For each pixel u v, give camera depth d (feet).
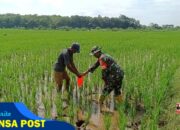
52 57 79.51
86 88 45.85
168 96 42.63
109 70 37.55
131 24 595.88
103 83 46.96
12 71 57.67
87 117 34.17
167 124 33.50
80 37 197.47
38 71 58.23
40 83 50.60
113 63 37.60
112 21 586.86
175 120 34.35
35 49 106.63
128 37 201.67
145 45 122.83
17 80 50.31
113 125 33.50
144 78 46.68
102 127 33.42
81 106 38.78
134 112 34.65
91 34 253.24
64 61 42.96
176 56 84.02
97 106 39.29
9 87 44.70
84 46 113.70
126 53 89.15
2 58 82.48
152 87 42.32
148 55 84.38
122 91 42.63
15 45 126.21
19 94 40.88
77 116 35.58
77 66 61.11
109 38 185.26
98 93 44.52
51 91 43.91
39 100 41.27
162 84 42.11
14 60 76.18
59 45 124.06
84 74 41.11
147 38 189.37
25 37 194.90
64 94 43.50
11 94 40.75
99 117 35.78
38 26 560.20
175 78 55.72
